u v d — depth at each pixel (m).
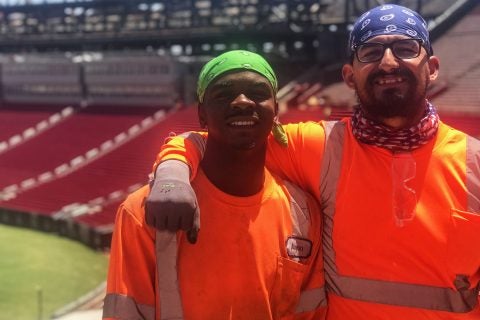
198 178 3.42
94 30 44.75
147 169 31.08
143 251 3.28
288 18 33.25
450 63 27.23
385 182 3.63
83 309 15.42
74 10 45.47
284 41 37.34
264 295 3.36
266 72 3.25
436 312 3.56
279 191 3.56
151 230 3.26
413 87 3.55
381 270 3.61
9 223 26.77
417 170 3.61
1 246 22.70
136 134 35.59
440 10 32.44
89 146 36.03
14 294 17.14
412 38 3.54
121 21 42.50
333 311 3.80
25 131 41.09
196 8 38.00
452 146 3.67
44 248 22.44
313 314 3.74
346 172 3.74
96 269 19.86
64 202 29.17
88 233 22.83
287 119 26.98
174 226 2.89
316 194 3.82
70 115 41.75
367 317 3.65
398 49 3.56
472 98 23.19
